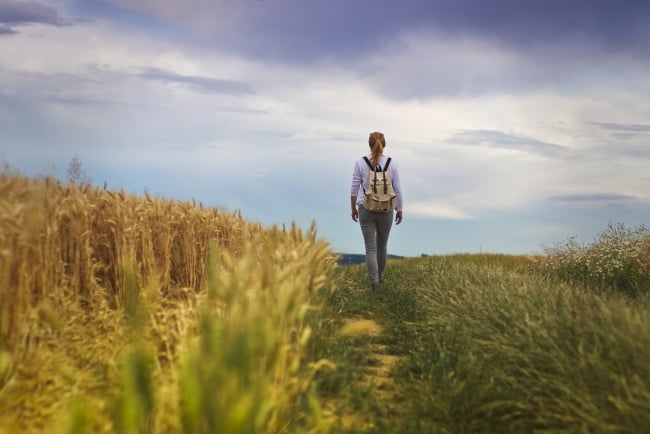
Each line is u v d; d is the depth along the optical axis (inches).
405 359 224.4
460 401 174.1
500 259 618.2
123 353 154.9
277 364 147.6
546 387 163.0
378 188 381.1
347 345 237.0
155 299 225.6
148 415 110.6
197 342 147.6
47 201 219.1
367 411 173.6
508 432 159.5
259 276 155.6
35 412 138.4
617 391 144.4
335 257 361.7
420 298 337.7
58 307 211.8
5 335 171.6
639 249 437.7
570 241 495.8
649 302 260.5
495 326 222.1
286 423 142.3
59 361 164.9
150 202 318.7
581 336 179.6
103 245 275.6
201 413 104.7
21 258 178.1
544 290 251.8
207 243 347.3
